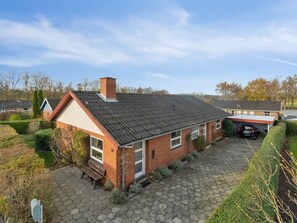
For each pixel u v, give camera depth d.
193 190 8.54
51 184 7.21
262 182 6.06
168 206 7.27
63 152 12.09
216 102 50.22
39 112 33.41
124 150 8.41
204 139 15.13
